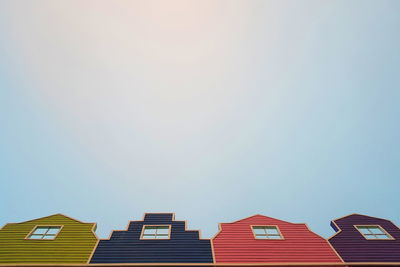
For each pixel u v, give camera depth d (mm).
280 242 16328
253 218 17984
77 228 17094
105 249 15703
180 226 17281
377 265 14914
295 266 14797
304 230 17156
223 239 16484
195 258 15266
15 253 15281
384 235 16922
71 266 14570
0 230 16781
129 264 14719
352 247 16078
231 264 14812
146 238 16469
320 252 15758
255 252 15672
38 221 17500
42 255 15219
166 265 14719
